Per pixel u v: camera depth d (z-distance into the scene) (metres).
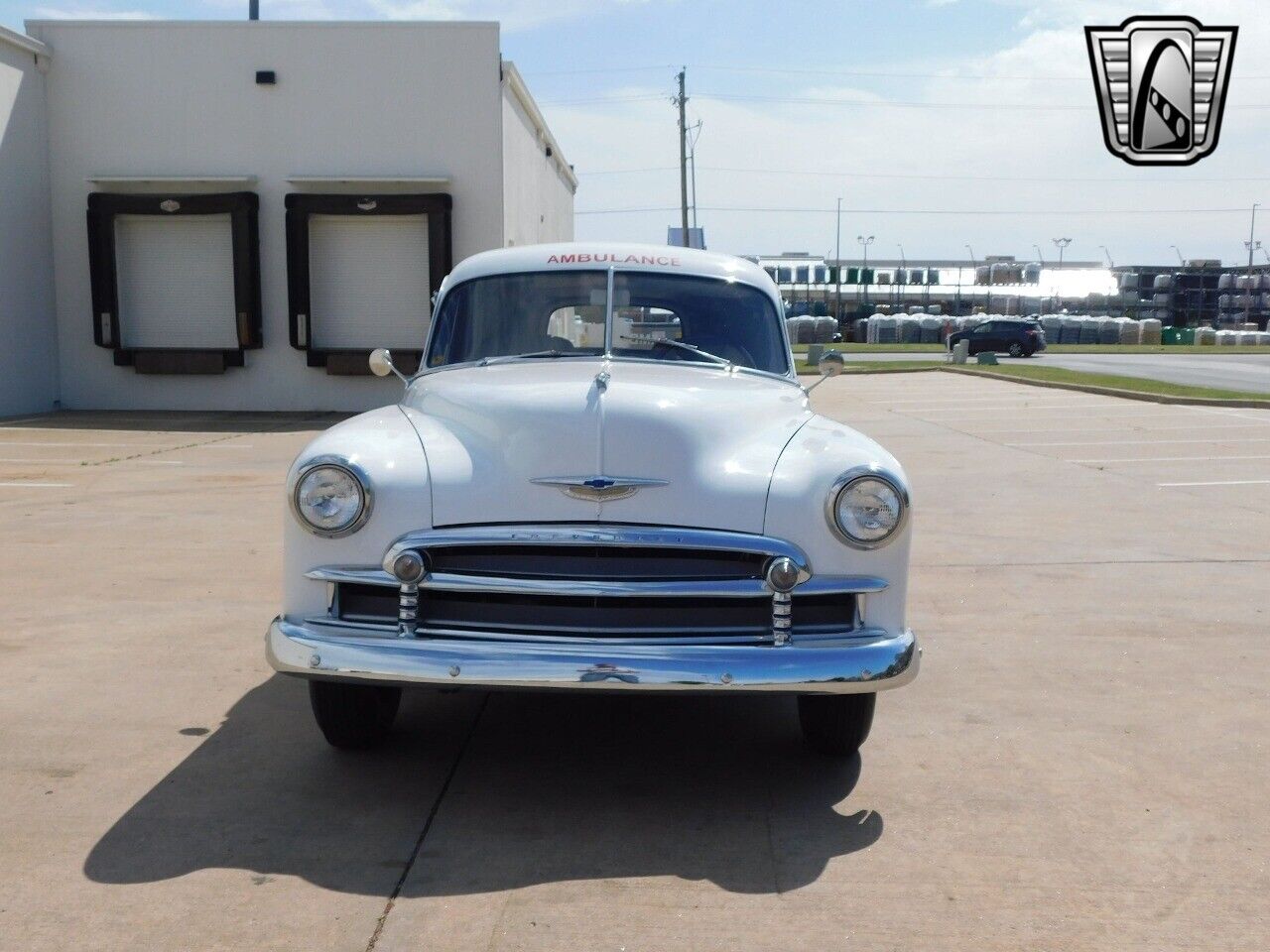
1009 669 5.31
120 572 7.09
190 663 5.27
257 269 18.94
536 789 3.94
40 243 18.73
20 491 10.37
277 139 18.94
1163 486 10.73
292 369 19.33
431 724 4.61
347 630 3.69
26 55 18.22
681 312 5.07
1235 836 3.60
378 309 19.23
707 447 3.84
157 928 2.97
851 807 3.81
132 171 19.00
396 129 18.92
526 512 3.65
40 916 3.02
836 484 3.70
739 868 3.36
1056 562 7.53
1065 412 18.64
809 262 77.75
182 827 3.58
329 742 4.22
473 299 5.15
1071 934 3.00
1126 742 4.41
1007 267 74.75
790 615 3.62
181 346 19.39
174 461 12.52
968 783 4.02
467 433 3.97
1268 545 8.05
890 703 4.86
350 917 3.04
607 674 3.47
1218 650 5.62
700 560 3.64
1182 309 75.31
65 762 4.10
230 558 7.51
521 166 21.58
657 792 3.93
